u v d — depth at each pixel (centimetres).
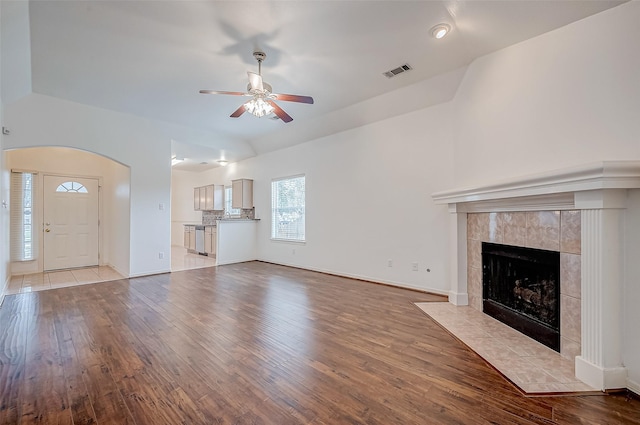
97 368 204
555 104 225
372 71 336
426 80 358
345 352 229
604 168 166
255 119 508
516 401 169
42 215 550
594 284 184
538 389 180
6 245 441
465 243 346
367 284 453
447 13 239
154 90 389
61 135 419
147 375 195
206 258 745
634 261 175
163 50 294
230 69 332
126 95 406
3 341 247
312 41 278
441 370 202
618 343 179
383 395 174
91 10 235
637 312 175
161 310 330
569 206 217
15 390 178
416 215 412
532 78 243
